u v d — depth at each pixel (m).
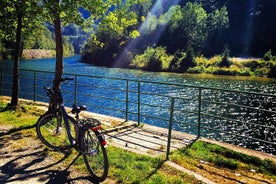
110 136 8.08
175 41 99.12
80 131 5.32
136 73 65.75
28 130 7.39
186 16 102.31
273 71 65.06
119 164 5.44
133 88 41.41
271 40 97.75
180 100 34.22
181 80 54.41
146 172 5.23
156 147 7.21
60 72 8.89
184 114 28.44
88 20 9.50
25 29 12.14
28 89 36.22
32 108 10.75
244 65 74.06
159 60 75.62
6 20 11.17
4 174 5.05
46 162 5.56
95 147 5.06
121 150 6.39
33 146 6.32
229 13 113.94
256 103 32.56
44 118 6.26
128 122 9.67
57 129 6.26
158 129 8.99
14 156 5.79
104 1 9.12
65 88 40.56
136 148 7.10
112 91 38.94
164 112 29.11
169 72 72.12
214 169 6.11
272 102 32.94
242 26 104.44
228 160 6.38
